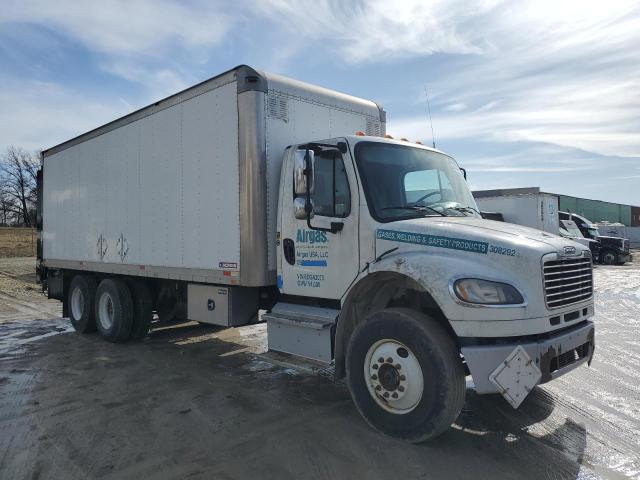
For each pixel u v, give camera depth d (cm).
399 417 418
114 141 829
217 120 612
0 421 482
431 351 398
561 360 413
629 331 883
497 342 393
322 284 511
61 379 626
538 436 436
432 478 361
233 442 429
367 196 476
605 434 439
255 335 901
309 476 367
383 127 723
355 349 452
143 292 834
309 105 621
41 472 377
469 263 404
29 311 1235
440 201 537
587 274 461
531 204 1964
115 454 407
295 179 500
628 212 6756
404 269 427
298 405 524
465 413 491
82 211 930
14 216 7394
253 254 564
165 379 624
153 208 732
